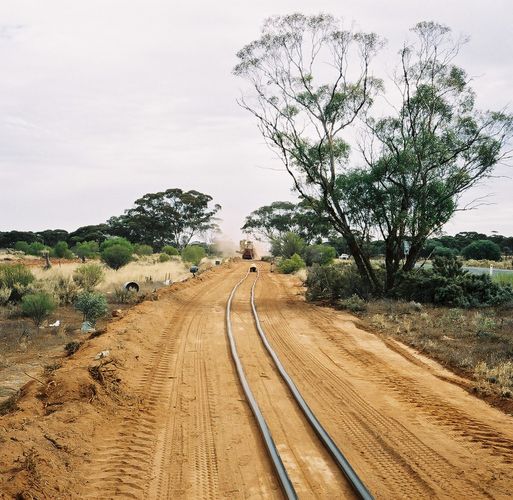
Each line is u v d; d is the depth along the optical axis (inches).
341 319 742.5
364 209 968.3
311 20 940.6
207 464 263.6
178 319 720.3
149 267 1664.6
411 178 931.3
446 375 443.2
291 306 895.7
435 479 249.4
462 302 786.8
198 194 3617.1
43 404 328.8
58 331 604.1
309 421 320.5
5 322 650.8
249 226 3777.1
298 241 2266.2
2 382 399.2
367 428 313.6
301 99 958.4
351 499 229.8
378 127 959.6
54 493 224.4
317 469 258.5
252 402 352.5
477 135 901.2
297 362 476.4
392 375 436.8
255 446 286.7
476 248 2220.7
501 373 422.3
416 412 343.9
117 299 902.4
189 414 335.3
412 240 944.9
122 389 369.7
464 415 339.0
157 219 3469.5
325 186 959.0
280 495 233.0
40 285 882.1
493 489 240.7
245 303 923.4
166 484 242.1
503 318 661.9
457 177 918.4
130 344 497.4
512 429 317.4
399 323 674.2
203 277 1515.7
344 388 395.9
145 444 286.8
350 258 2509.8
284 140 968.3
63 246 2356.1
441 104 934.4
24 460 238.7
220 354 503.8
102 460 265.6
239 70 965.2
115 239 2181.3
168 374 429.1
